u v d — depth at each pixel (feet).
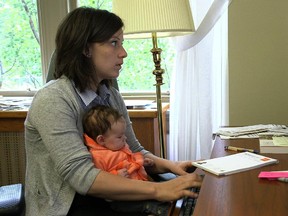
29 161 3.72
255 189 2.63
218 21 6.20
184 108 6.40
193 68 6.28
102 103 4.11
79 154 3.29
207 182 2.82
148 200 3.26
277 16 5.85
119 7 4.66
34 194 3.64
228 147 3.86
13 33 7.97
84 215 3.44
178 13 4.53
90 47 3.70
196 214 2.23
